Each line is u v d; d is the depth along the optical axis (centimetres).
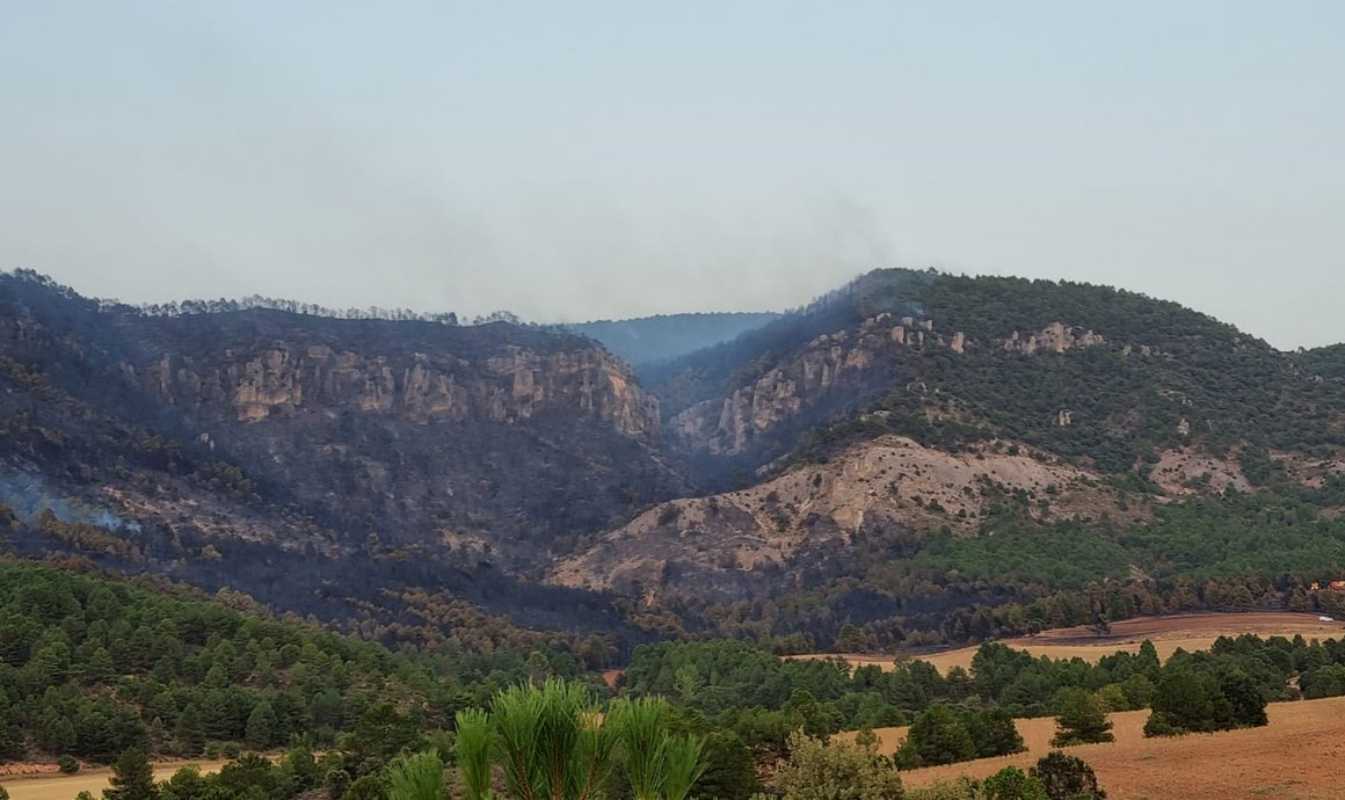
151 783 8931
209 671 13650
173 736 12119
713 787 6619
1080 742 8638
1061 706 10506
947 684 13900
